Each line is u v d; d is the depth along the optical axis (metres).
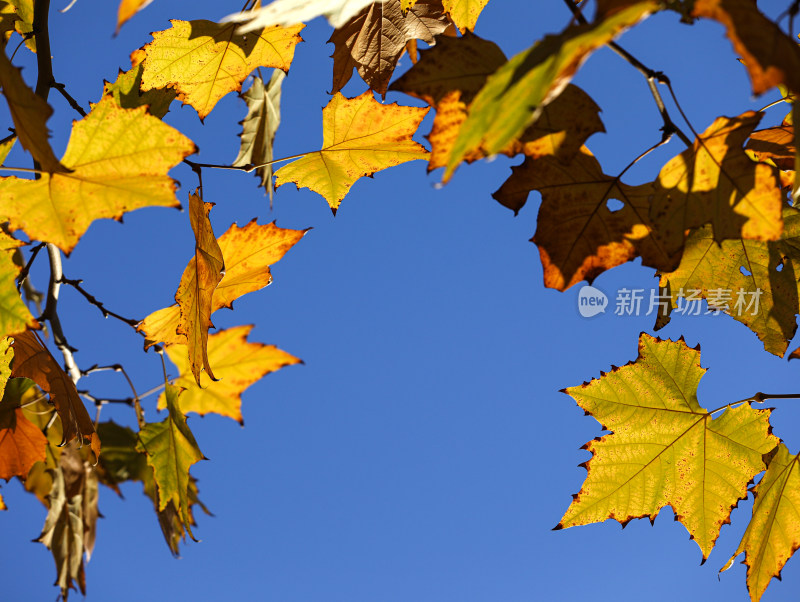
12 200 1.63
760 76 1.23
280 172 1.84
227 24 1.81
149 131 1.63
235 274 1.88
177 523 2.02
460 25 1.80
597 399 1.79
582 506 1.80
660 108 1.62
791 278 1.71
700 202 1.63
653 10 1.27
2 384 1.75
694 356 1.79
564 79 1.25
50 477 2.04
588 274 1.64
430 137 1.60
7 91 1.60
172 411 1.93
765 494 1.78
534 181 1.63
